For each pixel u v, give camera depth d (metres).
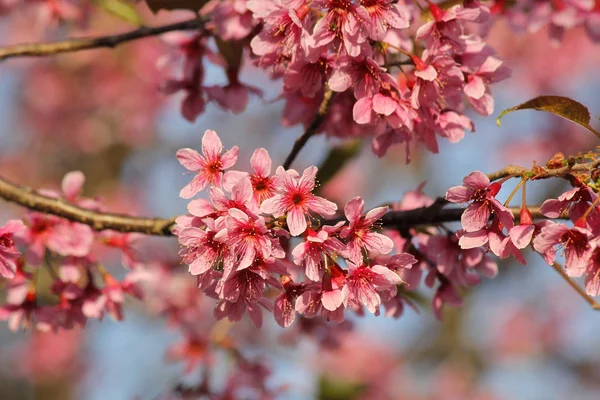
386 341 2.51
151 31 1.20
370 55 1.06
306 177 1.02
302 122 1.16
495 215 1.04
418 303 1.21
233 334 1.52
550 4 1.25
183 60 1.21
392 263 1.04
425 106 1.08
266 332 1.55
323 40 1.06
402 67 1.11
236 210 1.01
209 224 1.02
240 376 1.33
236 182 1.03
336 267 1.03
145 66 2.54
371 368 2.34
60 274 1.17
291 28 1.07
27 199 1.15
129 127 2.58
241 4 1.14
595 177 1.02
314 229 1.03
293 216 1.02
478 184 1.03
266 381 1.34
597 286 1.01
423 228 1.14
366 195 2.58
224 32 1.15
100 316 1.18
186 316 1.44
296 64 1.08
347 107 1.15
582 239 1.01
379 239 1.03
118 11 1.29
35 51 1.20
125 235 1.21
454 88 1.09
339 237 1.03
